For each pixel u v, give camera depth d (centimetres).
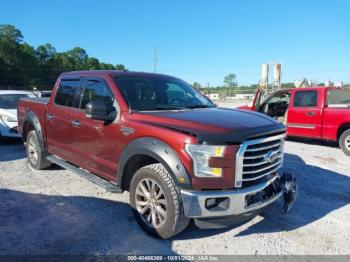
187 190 333
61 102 543
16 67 8938
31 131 645
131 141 387
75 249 349
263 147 355
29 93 1058
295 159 771
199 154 325
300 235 391
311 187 566
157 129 359
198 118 366
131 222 415
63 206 463
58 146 553
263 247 362
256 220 430
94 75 482
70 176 604
